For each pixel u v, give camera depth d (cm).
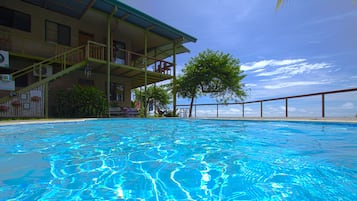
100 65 999
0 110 637
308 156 237
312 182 158
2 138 351
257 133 459
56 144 305
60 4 902
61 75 808
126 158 228
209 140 357
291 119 699
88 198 132
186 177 168
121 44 1242
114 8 894
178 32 1160
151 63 1642
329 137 385
